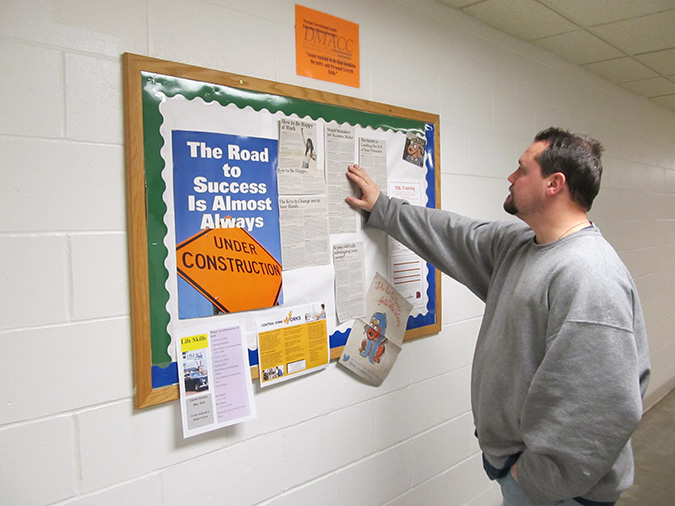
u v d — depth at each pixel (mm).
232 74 1240
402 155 1712
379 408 1693
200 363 1194
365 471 1655
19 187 952
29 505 978
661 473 2607
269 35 1342
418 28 1785
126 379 1101
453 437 2008
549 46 2404
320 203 1460
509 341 1233
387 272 1687
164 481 1165
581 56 2570
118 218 1082
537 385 1081
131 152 1072
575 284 1071
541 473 1109
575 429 1024
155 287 1122
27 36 953
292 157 1380
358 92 1581
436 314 1879
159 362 1135
